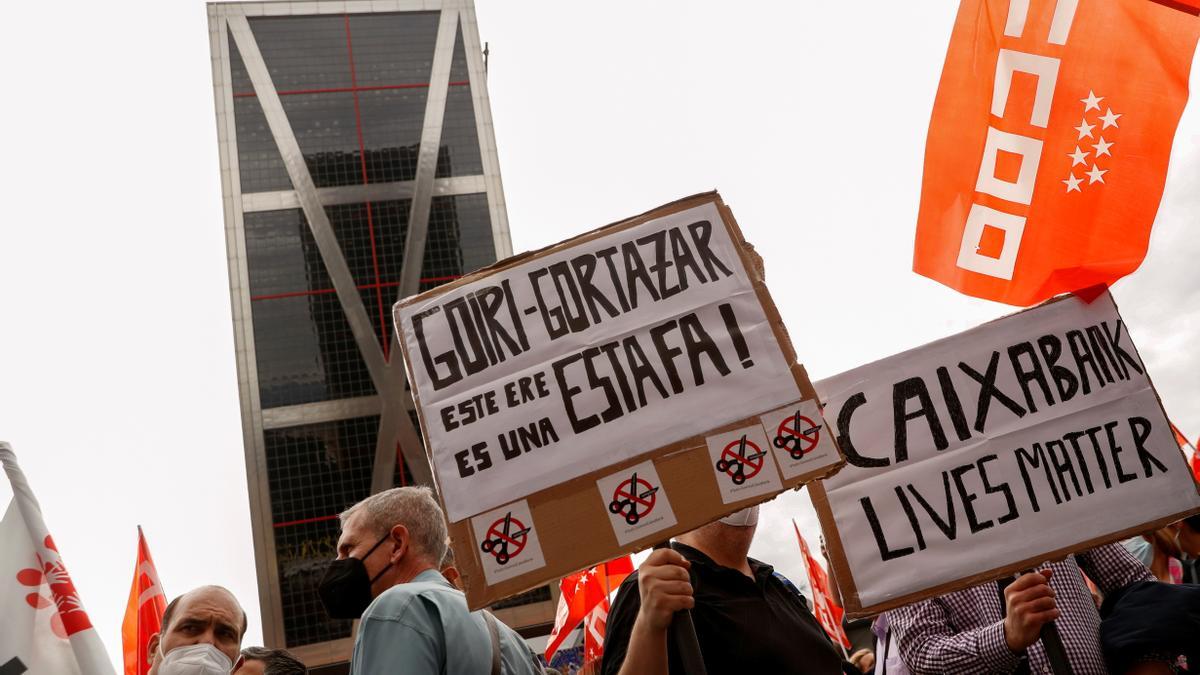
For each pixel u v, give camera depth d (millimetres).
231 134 75312
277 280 72438
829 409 4766
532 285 4418
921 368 4758
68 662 5566
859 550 4570
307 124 76188
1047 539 4508
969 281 5809
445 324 4434
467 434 4246
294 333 71438
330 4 79000
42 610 5629
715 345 4219
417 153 76188
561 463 4137
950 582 4484
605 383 4223
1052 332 4762
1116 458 4594
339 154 75625
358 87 77438
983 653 4297
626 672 3709
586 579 13984
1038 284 5621
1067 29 5781
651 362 4227
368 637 4035
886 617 5086
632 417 4160
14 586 5617
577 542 4035
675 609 3699
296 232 73625
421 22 79750
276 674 7031
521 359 4316
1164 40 5551
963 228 5863
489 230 74875
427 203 74938
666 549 3855
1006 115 5855
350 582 4594
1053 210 5660
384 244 73938
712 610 4508
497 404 4266
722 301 4277
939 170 5965
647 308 4312
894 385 4750
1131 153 5547
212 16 77750
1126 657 4402
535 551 4047
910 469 4645
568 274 4406
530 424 4211
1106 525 4508
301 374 70750
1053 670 4074
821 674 4590
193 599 5715
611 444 4129
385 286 72938
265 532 67562
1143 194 5484
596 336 4301
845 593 4543
